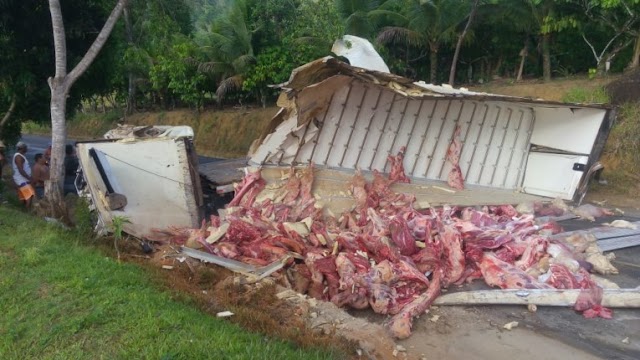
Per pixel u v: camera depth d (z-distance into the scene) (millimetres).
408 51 21344
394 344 5652
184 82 24016
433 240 7727
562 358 5461
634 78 14773
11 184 14227
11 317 4969
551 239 7922
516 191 12094
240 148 22500
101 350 4332
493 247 7770
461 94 9367
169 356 4078
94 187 8953
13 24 11531
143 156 9242
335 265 7195
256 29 21328
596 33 18203
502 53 20781
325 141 10875
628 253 8562
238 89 23797
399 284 6938
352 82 10117
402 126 11336
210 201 10898
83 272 6113
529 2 17281
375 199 9828
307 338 5156
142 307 5137
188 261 7539
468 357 5512
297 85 9062
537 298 6535
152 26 12664
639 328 6062
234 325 5148
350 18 18406
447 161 11828
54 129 9688
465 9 17859
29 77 11922
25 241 7422
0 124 13148
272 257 7645
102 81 13820
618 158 13883
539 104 10984
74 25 11953
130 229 8859
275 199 9820
